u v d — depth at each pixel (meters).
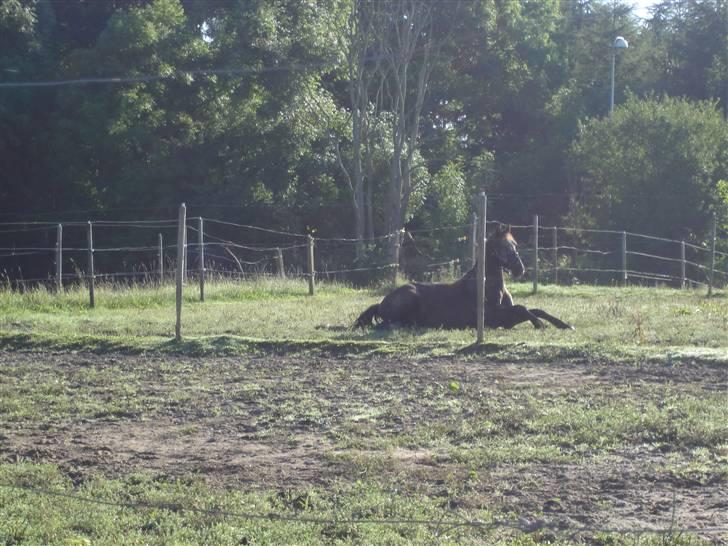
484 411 9.14
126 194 36.38
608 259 39.12
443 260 36.97
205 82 36.44
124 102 35.03
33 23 38.75
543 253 40.75
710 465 7.41
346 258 35.66
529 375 10.87
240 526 6.23
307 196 37.50
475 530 6.09
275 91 36.84
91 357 12.92
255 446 8.25
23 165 39.09
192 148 36.34
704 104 45.25
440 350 12.36
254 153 36.97
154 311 18.17
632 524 6.20
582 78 54.19
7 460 7.88
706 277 33.25
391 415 9.13
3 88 37.16
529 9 50.44
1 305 18.73
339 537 6.06
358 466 7.50
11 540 6.11
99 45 36.19
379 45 37.09
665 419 8.55
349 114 38.88
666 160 38.88
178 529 6.22
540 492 6.86
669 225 38.84
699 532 5.98
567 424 8.57
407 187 37.44
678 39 56.03
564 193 47.62
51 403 10.00
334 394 10.12
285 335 13.99
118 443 8.40
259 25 35.94
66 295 19.70
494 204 48.28
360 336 13.74
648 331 13.68
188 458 7.91
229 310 17.98
